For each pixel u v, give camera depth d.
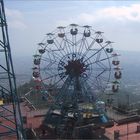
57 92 49.44
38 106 55.69
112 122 45.25
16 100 34.38
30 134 41.12
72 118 44.41
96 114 45.47
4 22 28.94
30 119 48.28
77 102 46.53
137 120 47.81
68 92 47.75
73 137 40.50
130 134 41.97
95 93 48.97
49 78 50.50
